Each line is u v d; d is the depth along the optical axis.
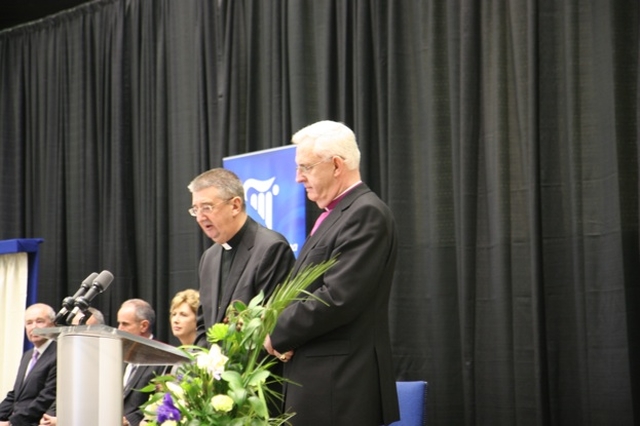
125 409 4.57
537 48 4.70
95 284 2.60
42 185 7.46
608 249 4.36
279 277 3.47
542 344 4.49
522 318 4.67
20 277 6.30
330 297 2.93
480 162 4.93
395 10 5.33
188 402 2.17
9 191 7.60
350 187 3.18
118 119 6.84
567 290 4.56
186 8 6.51
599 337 4.34
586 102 4.55
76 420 2.14
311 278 2.44
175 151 6.46
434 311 4.96
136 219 6.80
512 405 4.64
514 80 4.86
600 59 4.48
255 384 2.19
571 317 4.53
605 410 4.27
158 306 6.43
